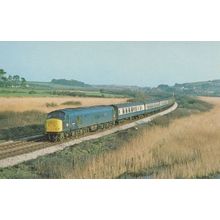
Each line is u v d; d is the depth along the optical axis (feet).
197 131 152.56
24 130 150.82
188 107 309.01
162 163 112.37
